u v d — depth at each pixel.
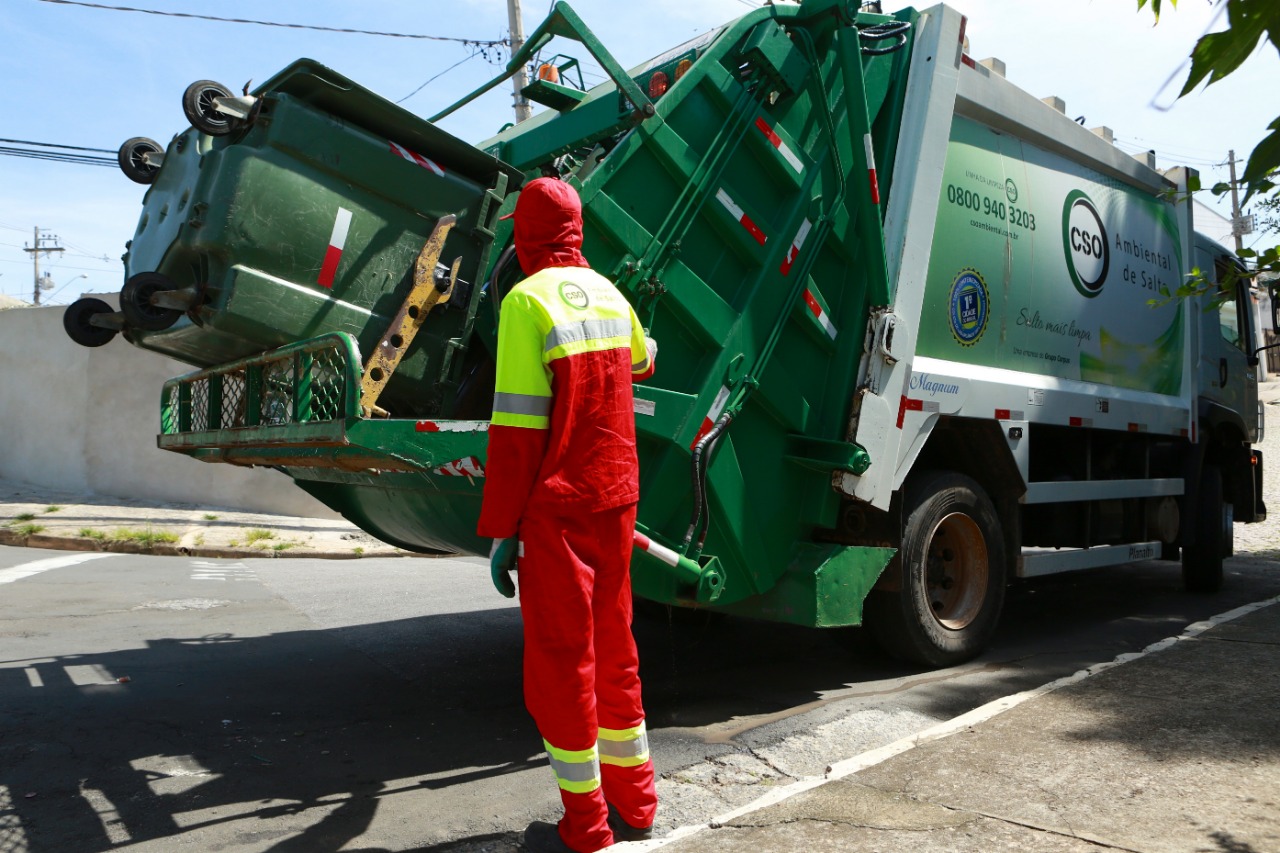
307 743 3.94
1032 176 6.15
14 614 6.91
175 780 3.49
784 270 4.47
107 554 10.96
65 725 4.15
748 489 4.38
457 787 3.43
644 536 3.81
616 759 2.82
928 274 5.25
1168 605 7.31
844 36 4.61
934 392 5.11
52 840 2.98
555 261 2.97
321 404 3.39
